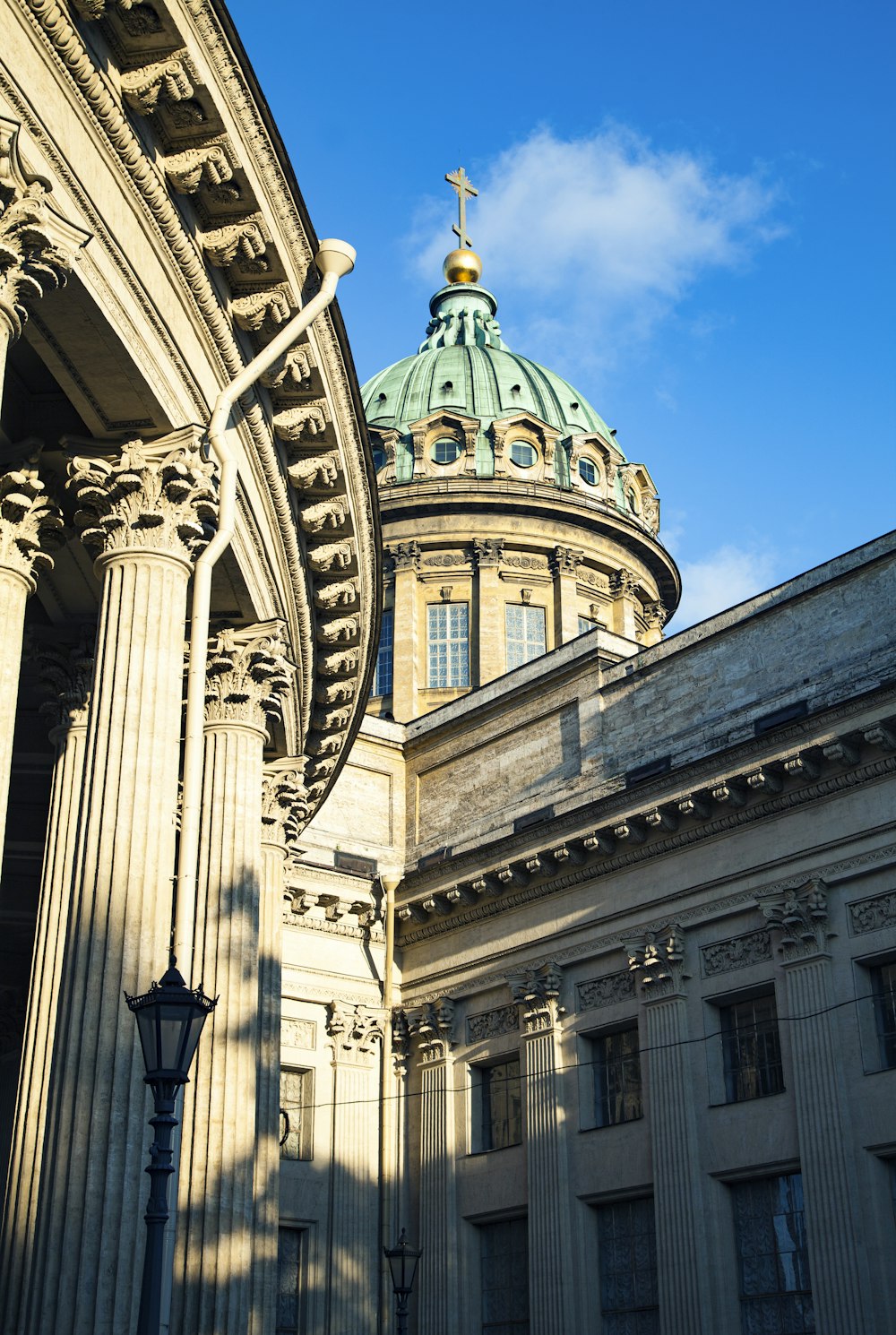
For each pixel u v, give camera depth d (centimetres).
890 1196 3088
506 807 4222
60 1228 1478
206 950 2055
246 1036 2036
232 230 1792
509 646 5625
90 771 1655
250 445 2036
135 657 1686
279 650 2167
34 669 2133
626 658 4116
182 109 1642
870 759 3284
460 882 4084
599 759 4000
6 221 1402
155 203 1664
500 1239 3875
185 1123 1989
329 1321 3819
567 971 3856
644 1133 3547
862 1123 3138
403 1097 4178
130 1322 1462
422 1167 4044
